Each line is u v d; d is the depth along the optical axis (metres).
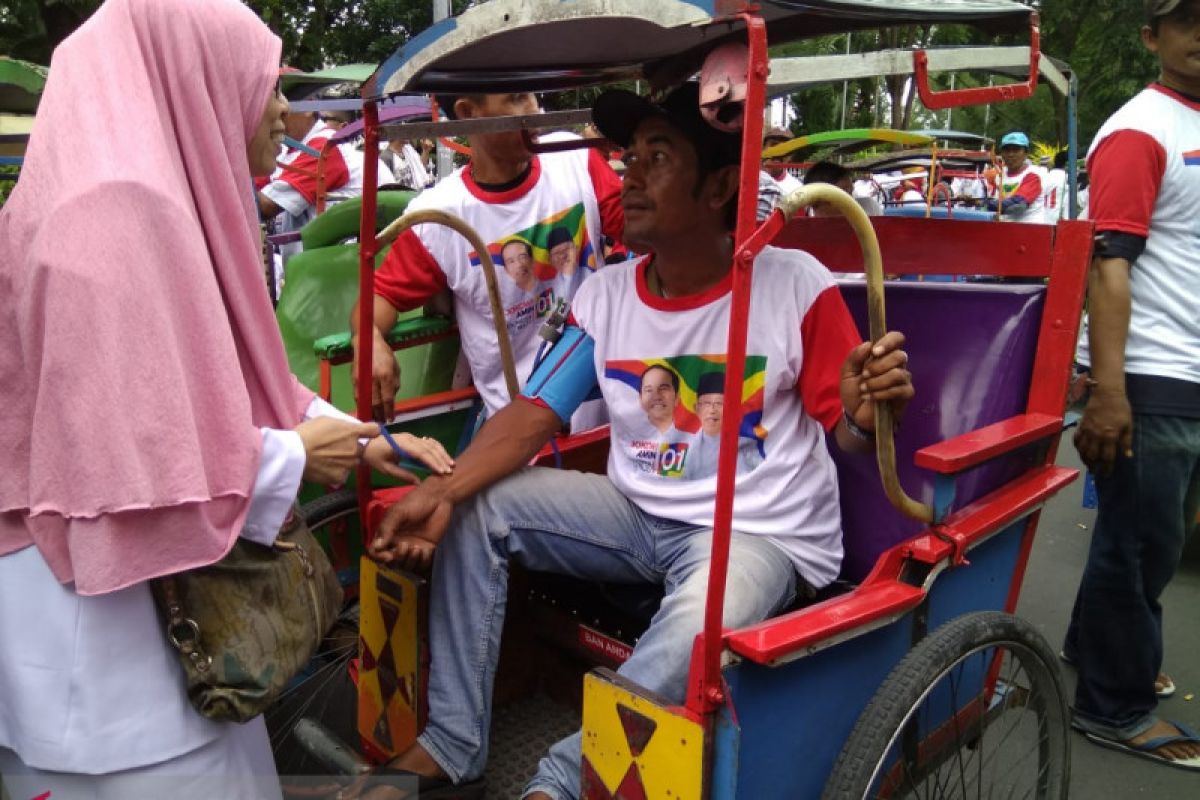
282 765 2.23
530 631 2.17
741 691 1.35
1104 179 2.21
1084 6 18.39
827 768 1.53
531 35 1.63
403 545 1.77
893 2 1.46
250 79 1.35
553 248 2.62
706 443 1.78
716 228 1.77
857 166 8.37
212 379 1.21
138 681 1.26
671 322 1.81
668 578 1.74
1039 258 1.95
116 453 1.11
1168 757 2.48
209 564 1.24
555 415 1.92
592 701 1.49
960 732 1.89
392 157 6.11
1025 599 3.46
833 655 1.48
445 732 1.80
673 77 1.84
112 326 1.11
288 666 1.37
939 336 2.02
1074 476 1.97
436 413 2.61
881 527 2.00
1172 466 2.28
